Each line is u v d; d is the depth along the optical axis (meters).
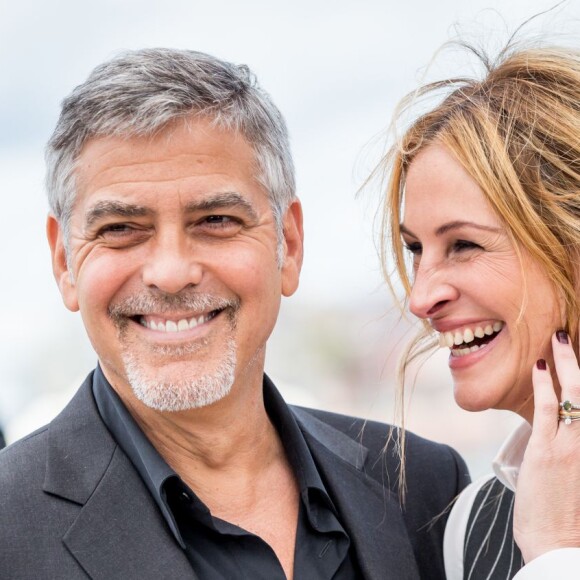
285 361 16.67
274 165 3.54
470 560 3.88
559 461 3.38
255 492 3.63
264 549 3.40
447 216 3.44
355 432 4.18
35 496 3.20
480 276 3.42
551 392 3.40
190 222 3.35
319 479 3.62
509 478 3.75
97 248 3.35
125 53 3.34
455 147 3.42
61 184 3.39
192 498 3.31
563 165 3.35
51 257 3.62
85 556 3.12
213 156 3.33
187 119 3.29
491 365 3.52
